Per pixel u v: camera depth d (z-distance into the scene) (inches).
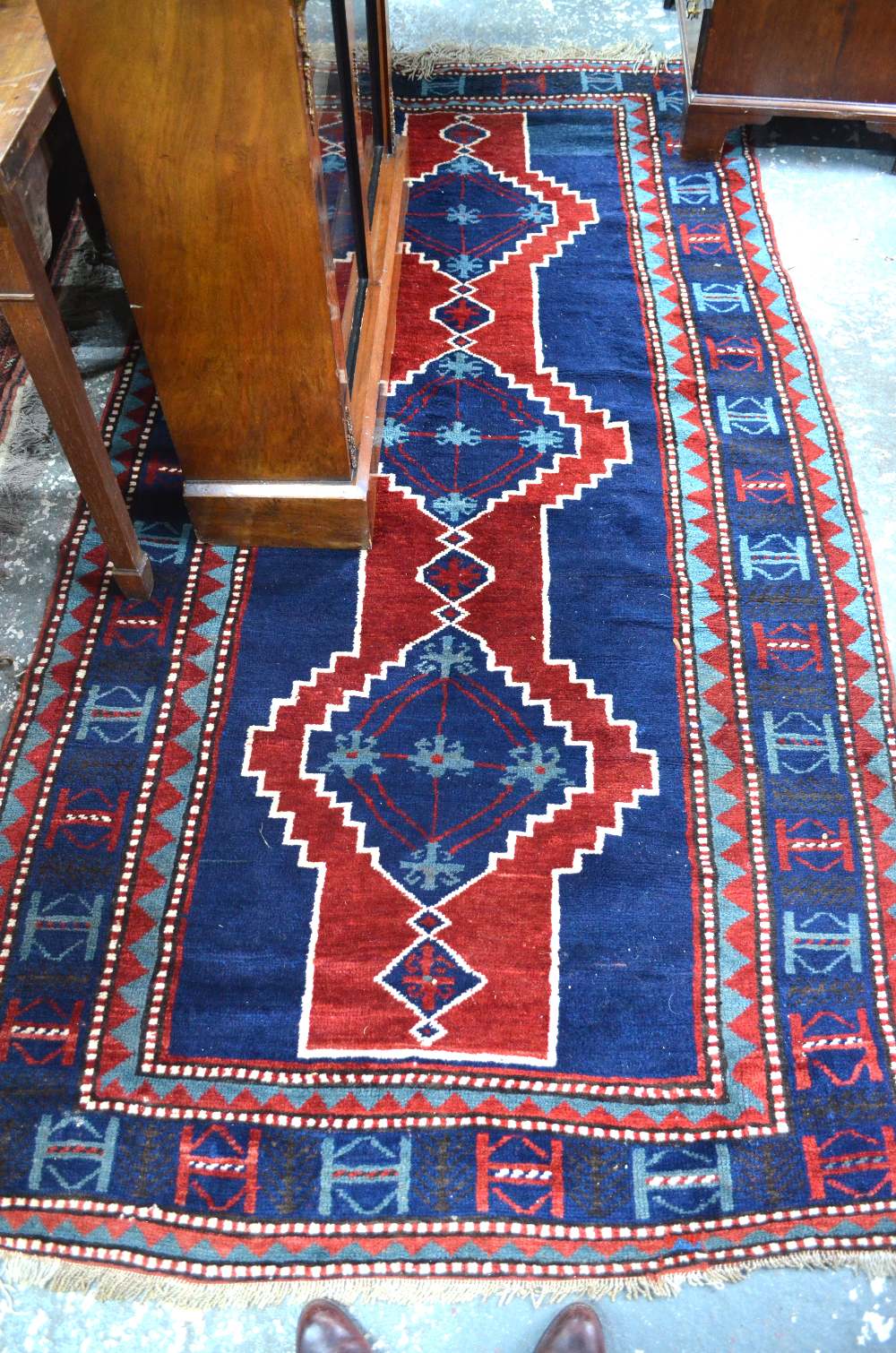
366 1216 59.7
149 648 80.8
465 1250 58.9
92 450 71.1
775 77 106.3
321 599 83.2
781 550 85.9
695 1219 59.5
